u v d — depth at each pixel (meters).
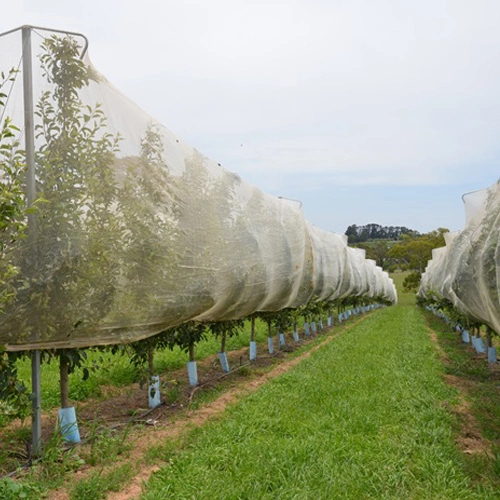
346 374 12.76
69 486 5.97
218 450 6.95
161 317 8.05
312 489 5.93
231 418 8.83
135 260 7.34
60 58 6.82
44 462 6.38
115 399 10.68
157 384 9.88
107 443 7.15
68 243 6.62
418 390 10.87
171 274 8.02
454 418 9.00
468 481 6.25
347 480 6.20
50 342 6.73
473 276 11.73
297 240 14.36
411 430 8.14
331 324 32.00
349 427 8.34
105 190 7.02
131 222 7.32
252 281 11.41
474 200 12.05
